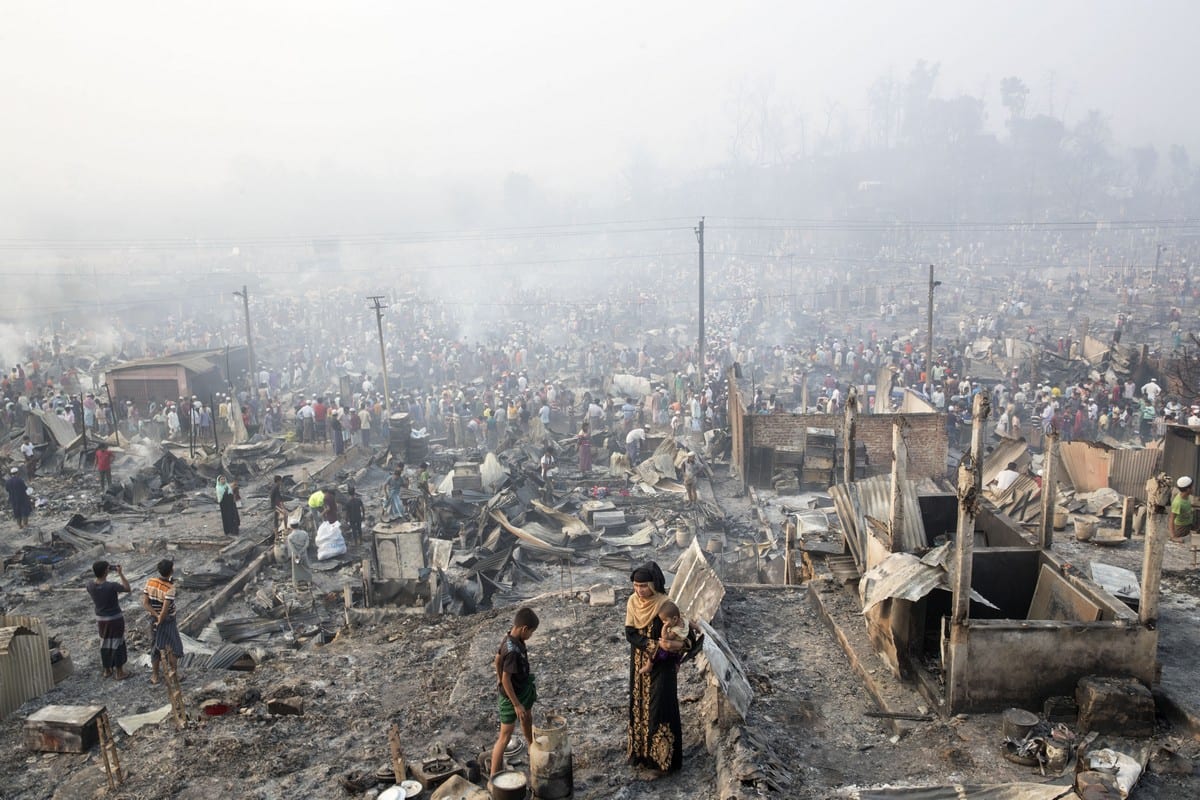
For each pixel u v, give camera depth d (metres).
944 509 12.77
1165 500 8.27
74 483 28.39
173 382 39.88
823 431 26.58
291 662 12.08
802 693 9.56
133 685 13.10
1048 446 10.57
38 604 17.84
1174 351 36.38
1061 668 8.62
